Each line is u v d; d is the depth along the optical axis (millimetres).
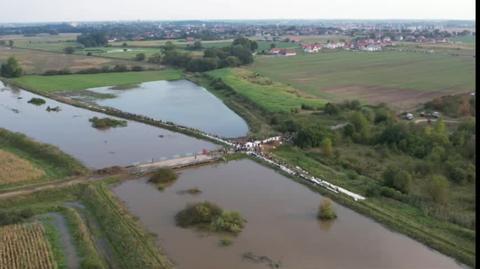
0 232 45594
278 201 54031
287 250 43344
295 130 83188
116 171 62500
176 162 65875
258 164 66562
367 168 65188
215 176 61969
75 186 57219
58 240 44469
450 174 61094
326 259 41938
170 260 41375
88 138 82250
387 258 42188
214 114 106500
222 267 40438
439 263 41500
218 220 47312
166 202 53625
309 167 65188
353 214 50938
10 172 60812
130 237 44625
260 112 104500
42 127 90500
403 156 70375
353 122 82375
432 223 48312
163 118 101688
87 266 39188
